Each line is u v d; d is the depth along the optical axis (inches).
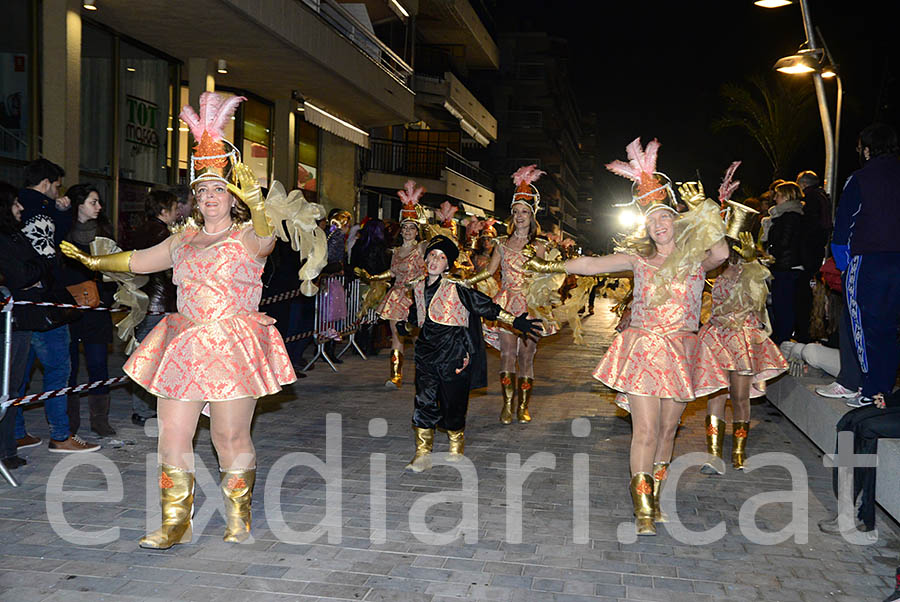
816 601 158.9
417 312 254.1
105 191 501.0
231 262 173.6
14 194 221.5
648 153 198.2
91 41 479.5
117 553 172.4
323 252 180.5
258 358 174.9
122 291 213.0
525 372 324.8
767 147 1035.3
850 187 239.1
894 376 238.5
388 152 1123.9
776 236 379.6
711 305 259.9
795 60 499.8
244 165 166.2
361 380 409.7
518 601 154.5
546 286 258.8
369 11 836.0
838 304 355.9
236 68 594.6
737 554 183.0
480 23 1360.7
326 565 169.3
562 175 2733.8
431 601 153.6
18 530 183.6
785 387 331.6
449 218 439.8
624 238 206.1
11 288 221.6
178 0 431.5
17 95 413.7
